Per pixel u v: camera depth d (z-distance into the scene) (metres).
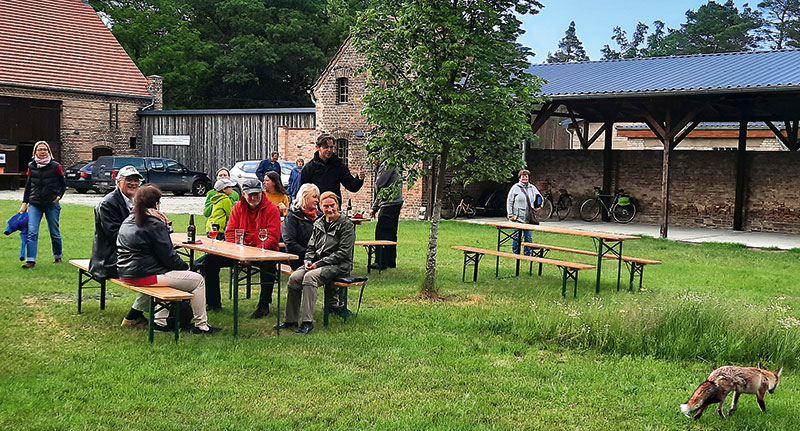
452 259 12.93
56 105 32.56
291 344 6.65
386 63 8.96
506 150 9.06
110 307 8.01
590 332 6.92
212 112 31.70
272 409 5.01
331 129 23.38
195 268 8.57
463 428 4.77
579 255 14.07
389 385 5.59
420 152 9.02
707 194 21.62
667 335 6.81
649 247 15.70
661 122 21.73
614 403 5.34
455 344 6.79
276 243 8.25
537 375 5.94
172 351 6.29
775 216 20.45
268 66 44.56
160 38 45.19
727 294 10.04
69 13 35.50
